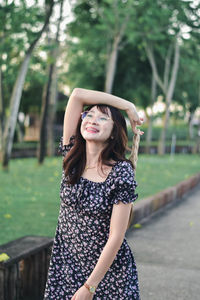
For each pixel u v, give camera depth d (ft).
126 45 97.71
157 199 29.58
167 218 27.07
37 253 12.72
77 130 7.68
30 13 43.29
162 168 57.57
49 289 7.48
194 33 81.10
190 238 22.03
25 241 13.05
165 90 90.94
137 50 98.78
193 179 43.62
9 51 45.16
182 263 17.72
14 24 42.98
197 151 108.06
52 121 73.36
